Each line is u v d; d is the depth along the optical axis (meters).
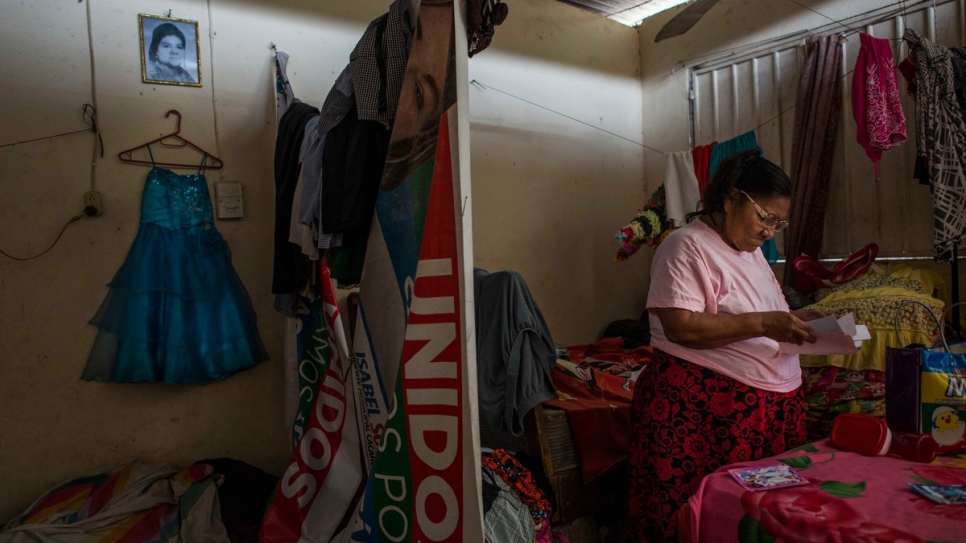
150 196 2.86
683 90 4.52
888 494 1.20
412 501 1.45
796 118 3.72
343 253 2.10
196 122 3.01
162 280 2.81
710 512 1.31
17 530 2.26
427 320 1.41
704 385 1.73
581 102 4.47
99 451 2.77
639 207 4.80
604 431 2.41
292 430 2.85
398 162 1.64
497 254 4.02
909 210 3.35
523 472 2.26
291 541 2.42
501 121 4.06
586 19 4.52
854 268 3.04
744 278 1.74
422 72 1.54
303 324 2.78
